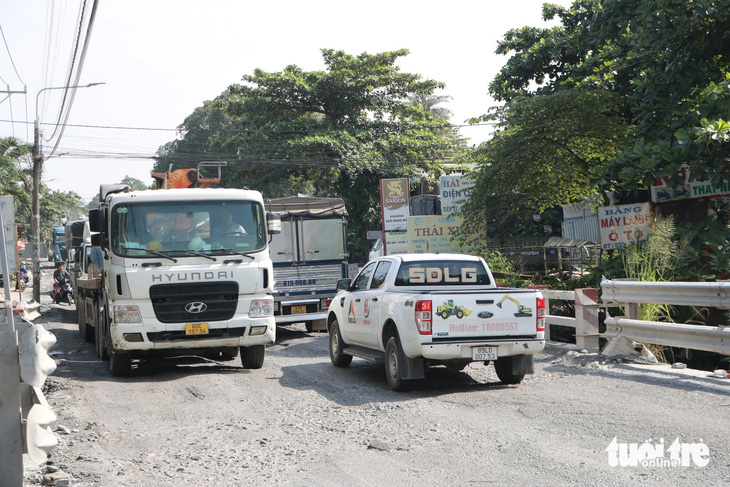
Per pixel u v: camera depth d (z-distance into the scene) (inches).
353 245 1963.6
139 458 265.6
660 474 216.2
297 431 298.4
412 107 1971.0
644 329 402.6
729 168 527.8
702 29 614.2
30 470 243.4
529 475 221.8
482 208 876.0
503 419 299.1
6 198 690.8
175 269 459.5
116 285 454.3
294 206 744.3
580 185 855.7
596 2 899.4
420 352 364.8
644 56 715.4
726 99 554.6
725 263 521.7
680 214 666.2
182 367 510.3
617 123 772.6
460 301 367.2
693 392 323.0
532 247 970.7
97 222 470.9
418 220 1037.2
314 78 1881.2
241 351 490.0
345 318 468.4
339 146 1772.9
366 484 221.9
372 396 370.9
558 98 760.3
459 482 218.7
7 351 204.1
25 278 1753.2
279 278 727.7
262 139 1833.2
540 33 1021.2
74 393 405.4
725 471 215.3
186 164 2682.1
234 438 291.1
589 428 273.4
